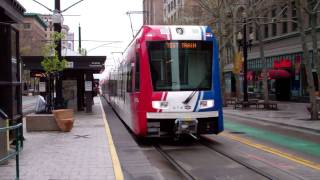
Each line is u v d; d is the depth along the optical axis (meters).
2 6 12.68
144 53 16.11
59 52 23.91
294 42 44.91
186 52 16.27
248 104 37.56
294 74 45.97
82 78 37.06
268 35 50.91
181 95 15.88
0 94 14.31
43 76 31.27
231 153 14.12
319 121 25.28
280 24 47.66
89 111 34.19
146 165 12.34
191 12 58.69
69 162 11.98
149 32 16.28
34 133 19.47
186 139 17.83
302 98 44.62
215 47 16.56
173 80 16.03
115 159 12.38
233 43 44.78
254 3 38.97
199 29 16.58
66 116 20.28
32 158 12.66
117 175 10.20
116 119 28.84
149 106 15.84
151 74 16.00
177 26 16.52
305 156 13.51
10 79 14.49
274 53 49.41
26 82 105.75
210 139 17.88
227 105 44.34
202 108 15.99
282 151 14.52
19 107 15.55
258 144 16.23
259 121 26.97
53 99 26.92
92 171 10.70
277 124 24.88
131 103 18.34
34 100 74.81
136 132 16.62
